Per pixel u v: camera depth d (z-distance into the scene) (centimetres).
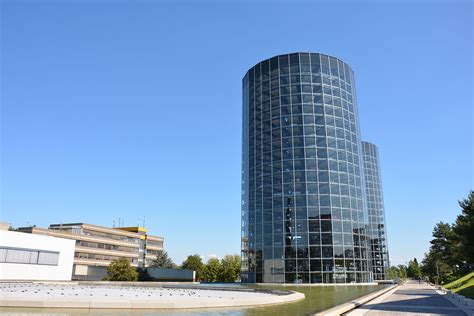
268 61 6550
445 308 2366
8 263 5144
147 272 8562
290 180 5791
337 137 6056
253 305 2242
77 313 1677
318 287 4634
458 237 5403
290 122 6053
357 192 6050
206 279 11225
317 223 5519
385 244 10112
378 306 2481
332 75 6362
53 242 5838
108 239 11456
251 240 5975
